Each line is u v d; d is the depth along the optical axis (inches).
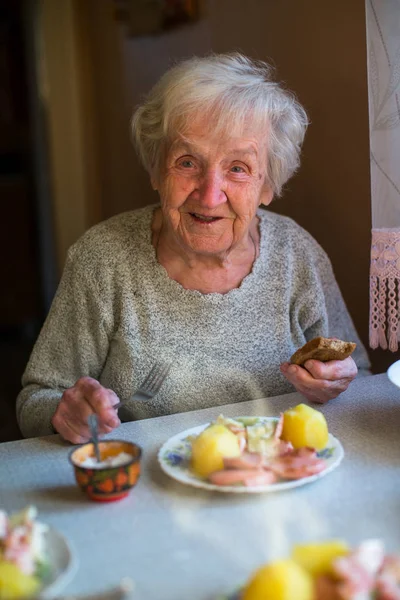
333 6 71.2
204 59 59.2
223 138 55.4
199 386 61.1
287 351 63.1
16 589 30.1
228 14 86.7
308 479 40.4
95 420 43.3
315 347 52.7
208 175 56.1
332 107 73.5
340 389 53.7
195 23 94.2
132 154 118.4
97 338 62.2
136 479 40.4
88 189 137.9
